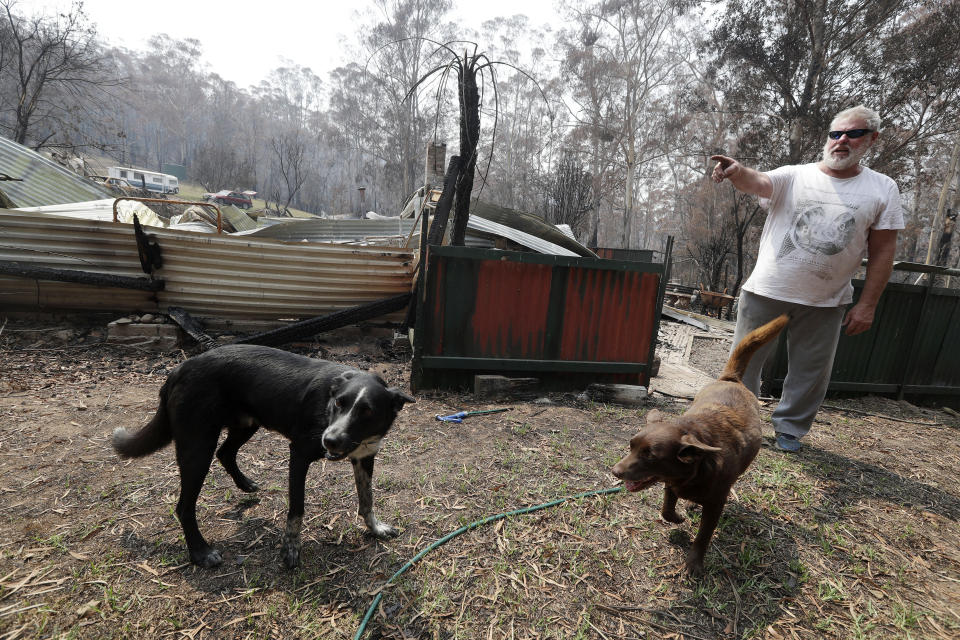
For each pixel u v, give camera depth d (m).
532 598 2.40
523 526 2.94
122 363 5.40
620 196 51.12
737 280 22.08
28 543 2.54
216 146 67.44
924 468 4.18
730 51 22.12
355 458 2.49
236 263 6.18
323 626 2.15
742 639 2.23
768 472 3.81
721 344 9.62
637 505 3.24
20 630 2.00
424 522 2.95
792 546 2.94
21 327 5.88
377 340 6.88
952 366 6.37
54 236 5.70
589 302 5.27
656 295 5.40
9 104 28.78
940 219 26.75
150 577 2.37
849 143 3.55
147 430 2.53
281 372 2.42
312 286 6.47
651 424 2.46
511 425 4.48
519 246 9.56
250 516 2.91
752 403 3.01
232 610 2.21
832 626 2.35
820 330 4.02
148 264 5.92
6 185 10.55
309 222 10.10
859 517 3.30
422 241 4.80
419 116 43.66
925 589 2.65
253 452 3.70
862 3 19.11
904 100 19.47
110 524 2.74
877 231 3.68
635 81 34.09
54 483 3.09
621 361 5.49
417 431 4.24
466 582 2.48
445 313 5.04
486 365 5.18
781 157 21.61
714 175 4.04
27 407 4.13
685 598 2.47
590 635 2.21
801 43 20.50
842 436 4.79
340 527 2.85
